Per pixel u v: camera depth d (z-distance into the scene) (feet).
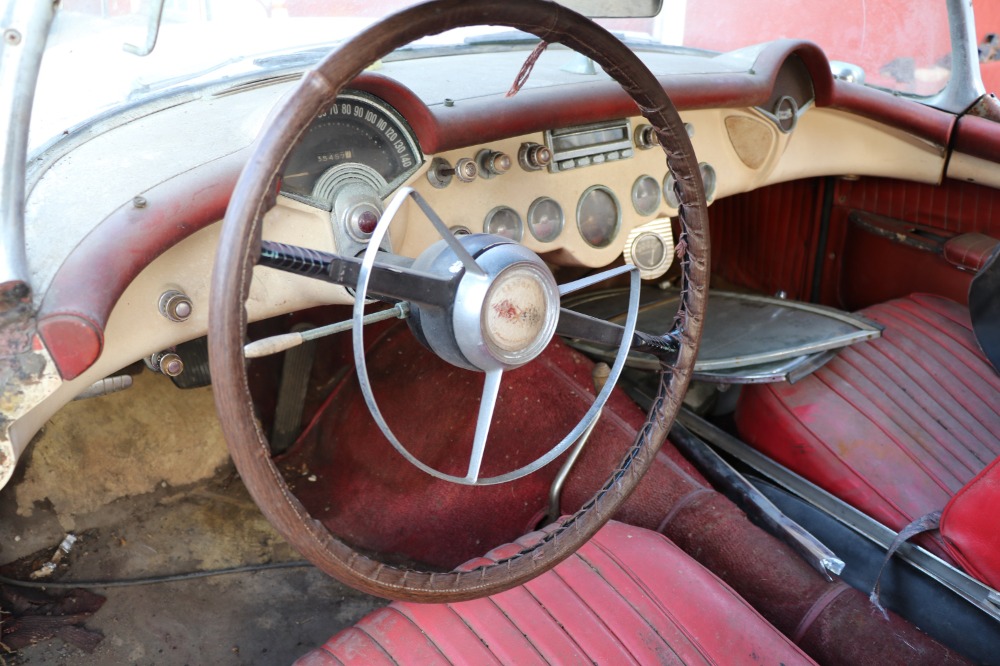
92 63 4.47
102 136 3.97
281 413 6.63
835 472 5.30
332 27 5.55
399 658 3.42
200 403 6.77
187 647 5.47
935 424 5.62
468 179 4.30
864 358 6.08
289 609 5.86
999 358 6.05
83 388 3.44
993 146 6.48
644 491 5.12
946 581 4.31
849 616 4.22
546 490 5.62
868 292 8.02
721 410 6.75
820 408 5.57
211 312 2.37
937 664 3.89
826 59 5.87
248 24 5.21
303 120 2.41
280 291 3.99
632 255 4.91
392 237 4.14
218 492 6.70
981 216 7.00
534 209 4.80
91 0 4.20
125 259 3.07
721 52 7.18
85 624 5.52
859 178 7.86
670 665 3.48
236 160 3.48
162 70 4.64
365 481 6.31
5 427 2.94
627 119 5.03
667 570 3.95
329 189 3.78
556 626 3.57
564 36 2.82
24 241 2.88
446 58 5.84
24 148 2.84
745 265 9.10
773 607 4.42
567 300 7.76
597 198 5.07
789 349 5.80
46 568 5.91
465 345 2.85
